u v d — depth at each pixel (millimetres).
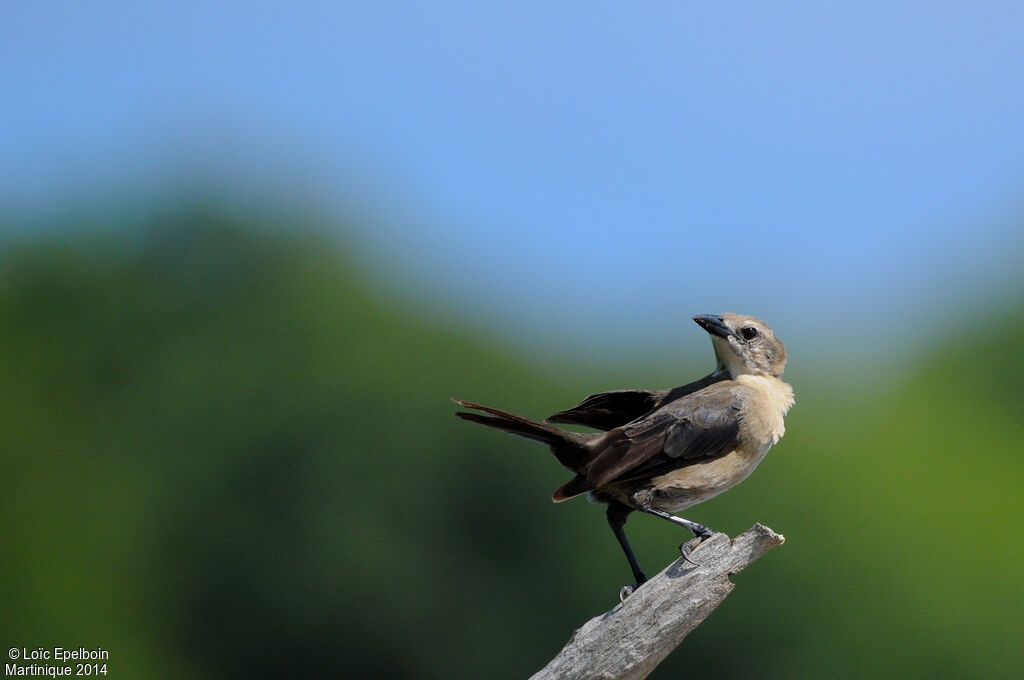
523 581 18734
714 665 17234
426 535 19328
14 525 20812
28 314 23156
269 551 19828
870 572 17750
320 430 20031
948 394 21719
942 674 17656
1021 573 18312
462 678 18781
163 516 20422
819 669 17312
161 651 20047
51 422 22016
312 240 23188
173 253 23484
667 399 8055
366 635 19219
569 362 21094
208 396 21250
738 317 8297
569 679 6340
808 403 20609
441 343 21141
